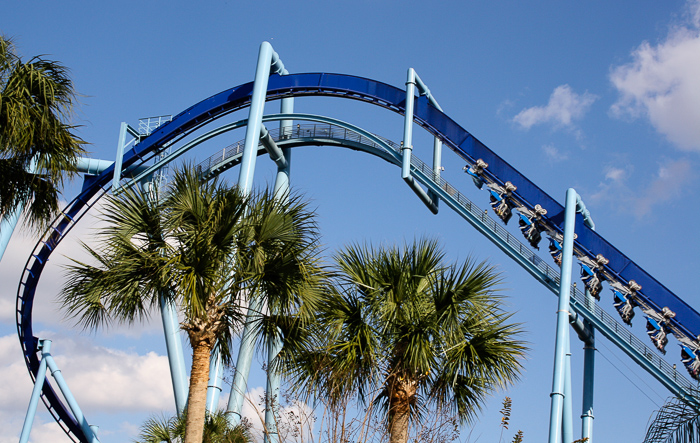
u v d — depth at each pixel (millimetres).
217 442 20641
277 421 15836
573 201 28547
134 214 15656
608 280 32188
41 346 41281
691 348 30172
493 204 34906
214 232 15570
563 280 27266
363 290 16703
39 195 15039
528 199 34219
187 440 14734
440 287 16406
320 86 40656
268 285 16000
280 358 16656
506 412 15625
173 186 16219
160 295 15469
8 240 34719
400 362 16078
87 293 15375
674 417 11992
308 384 16203
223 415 21984
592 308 31141
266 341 16344
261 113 36312
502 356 16094
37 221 15281
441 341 16219
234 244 15883
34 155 15125
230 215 15719
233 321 16047
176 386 38906
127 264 15188
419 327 16094
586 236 32844
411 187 36250
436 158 40000
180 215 15570
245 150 35438
